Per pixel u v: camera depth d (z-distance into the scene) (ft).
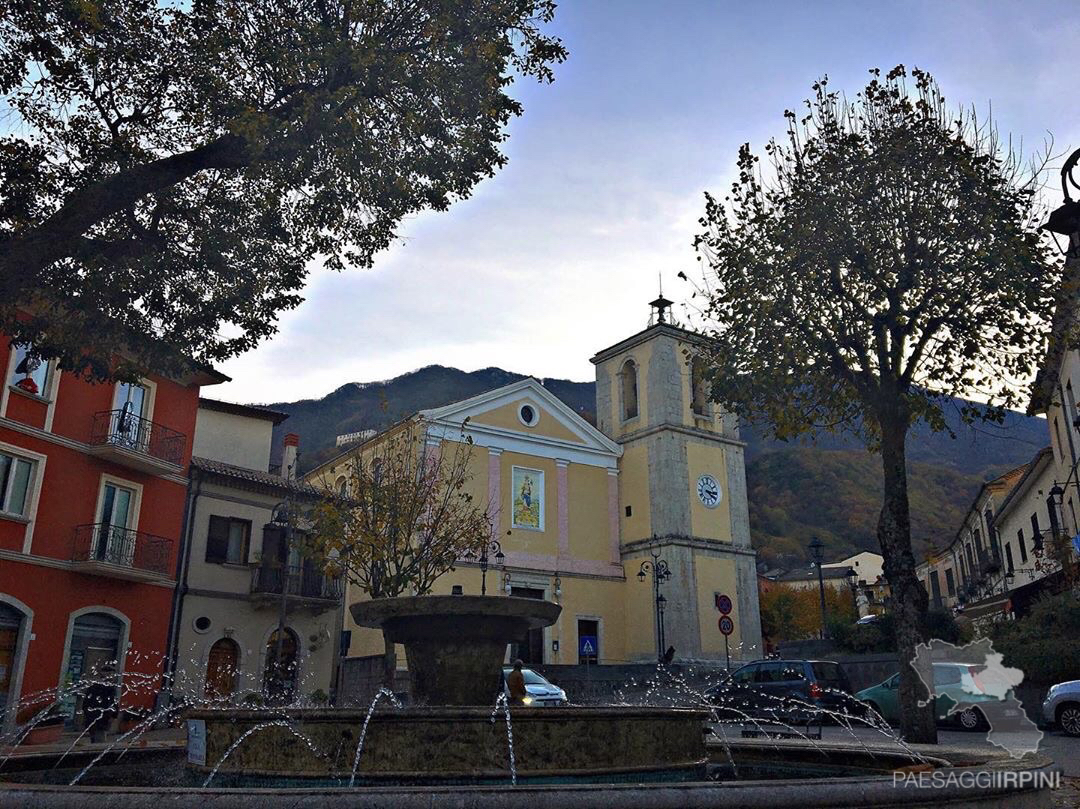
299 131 33.53
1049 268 40.65
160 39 34.94
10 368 70.85
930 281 40.91
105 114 35.73
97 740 64.64
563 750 21.09
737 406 46.06
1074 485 83.41
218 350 40.65
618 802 12.89
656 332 142.92
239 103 33.83
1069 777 32.32
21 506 71.00
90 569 73.92
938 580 191.72
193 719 23.56
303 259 40.78
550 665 109.81
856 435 47.73
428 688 27.58
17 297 30.99
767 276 43.32
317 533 84.28
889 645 98.68
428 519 90.68
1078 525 83.46
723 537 137.80
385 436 123.85
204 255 37.55
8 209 35.27
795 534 281.54
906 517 39.78
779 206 44.96
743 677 74.43
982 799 15.17
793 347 41.68
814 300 42.57
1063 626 70.79
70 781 24.89
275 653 93.25
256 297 40.14
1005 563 128.57
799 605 217.77
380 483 90.99
